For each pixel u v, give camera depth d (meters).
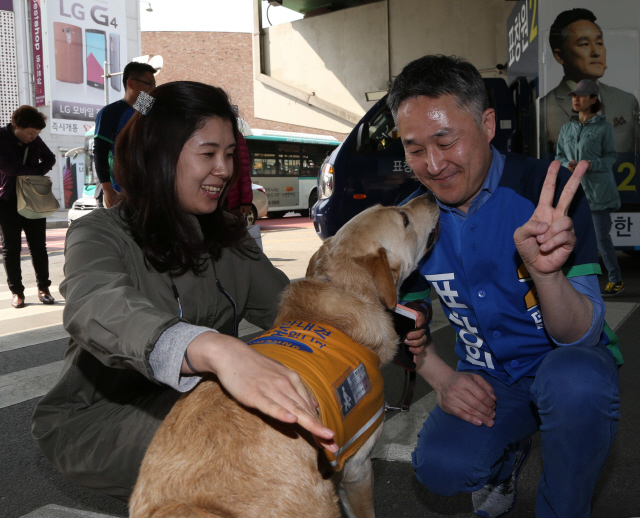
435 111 1.90
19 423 3.39
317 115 18.58
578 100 6.52
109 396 1.83
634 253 7.84
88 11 28.41
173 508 1.32
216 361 1.24
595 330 1.79
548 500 1.87
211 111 1.77
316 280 2.14
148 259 1.78
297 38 18.61
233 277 2.09
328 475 1.71
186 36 40.50
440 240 2.25
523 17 7.50
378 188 7.41
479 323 2.13
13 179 6.34
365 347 1.96
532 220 1.61
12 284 6.54
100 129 5.20
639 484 2.57
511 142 7.42
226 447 1.42
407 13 16.67
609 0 6.57
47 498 2.63
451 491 2.08
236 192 4.82
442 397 2.20
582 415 1.75
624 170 6.71
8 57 26.66
